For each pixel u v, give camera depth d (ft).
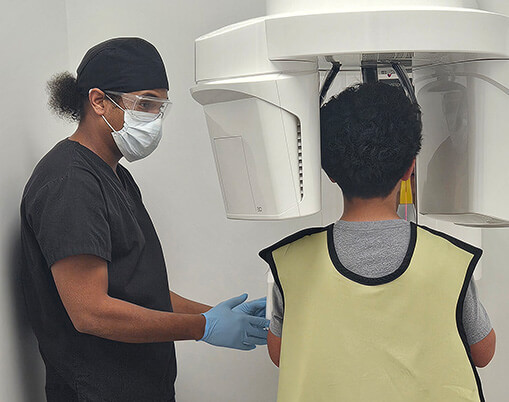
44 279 4.50
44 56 5.83
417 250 3.41
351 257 3.47
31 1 5.53
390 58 4.10
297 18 3.60
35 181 4.40
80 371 4.56
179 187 6.82
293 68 3.77
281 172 3.88
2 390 4.53
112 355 4.61
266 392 7.11
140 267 4.76
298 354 3.55
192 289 6.95
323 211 6.34
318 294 3.51
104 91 4.51
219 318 4.79
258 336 4.91
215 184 6.83
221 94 3.90
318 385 3.48
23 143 5.17
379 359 3.40
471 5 3.99
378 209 3.55
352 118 3.52
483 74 4.10
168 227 6.86
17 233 4.97
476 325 3.54
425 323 3.37
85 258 4.18
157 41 6.64
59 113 4.72
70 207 4.19
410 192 5.08
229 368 7.09
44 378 5.51
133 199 5.07
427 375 3.38
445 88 4.36
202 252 6.90
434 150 4.53
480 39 3.70
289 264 3.64
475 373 3.44
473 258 3.40
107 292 4.40
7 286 4.72
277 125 3.81
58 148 4.54
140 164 6.79
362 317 3.42
